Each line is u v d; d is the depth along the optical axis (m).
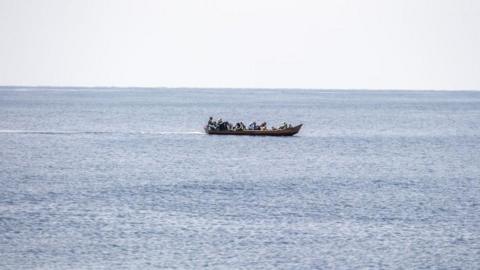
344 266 142.62
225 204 194.75
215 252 150.38
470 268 141.88
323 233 164.75
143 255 148.12
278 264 143.62
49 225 169.88
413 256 148.50
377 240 159.38
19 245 154.00
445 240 159.38
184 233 164.00
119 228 167.75
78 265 142.00
